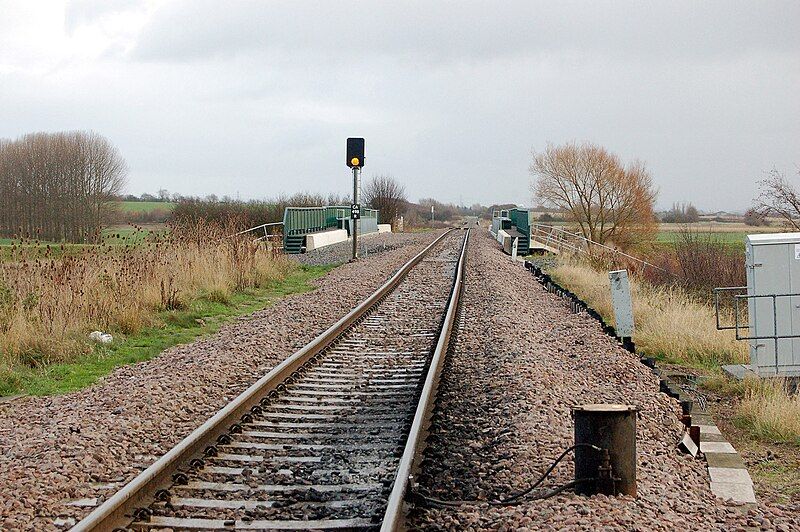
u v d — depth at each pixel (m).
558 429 9.57
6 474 7.91
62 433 9.47
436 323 18.78
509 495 7.61
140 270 20.20
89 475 8.08
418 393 11.72
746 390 13.16
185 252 24.39
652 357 15.89
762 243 14.56
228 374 13.06
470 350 15.40
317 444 9.34
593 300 24.86
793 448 10.48
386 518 6.40
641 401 11.51
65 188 51.91
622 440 7.59
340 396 11.76
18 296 15.82
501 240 57.41
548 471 7.83
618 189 52.16
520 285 28.06
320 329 17.97
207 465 8.43
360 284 26.94
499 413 10.47
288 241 43.56
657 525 6.73
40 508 7.14
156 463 7.67
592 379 13.06
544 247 49.34
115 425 9.79
